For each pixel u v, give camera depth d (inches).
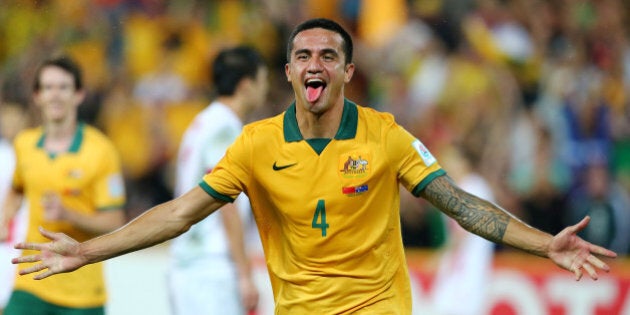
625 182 1694.1
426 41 1865.2
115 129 1806.1
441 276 1286.9
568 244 611.5
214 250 930.7
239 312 935.7
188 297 935.0
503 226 627.5
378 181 639.8
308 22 642.8
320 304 642.8
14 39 1974.7
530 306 1299.2
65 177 925.2
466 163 1314.0
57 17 1971.0
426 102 1802.4
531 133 1736.0
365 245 638.5
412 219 1524.4
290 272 653.3
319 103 629.9
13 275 1067.9
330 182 635.5
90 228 903.1
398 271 655.1
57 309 909.8
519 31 1879.9
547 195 1685.5
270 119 656.4
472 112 1766.7
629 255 1625.2
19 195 959.6
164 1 1921.8
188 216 649.6
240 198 926.4
